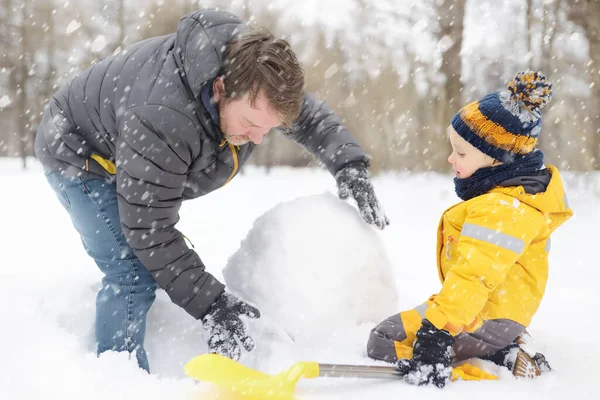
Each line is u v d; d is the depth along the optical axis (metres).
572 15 8.89
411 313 2.27
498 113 2.17
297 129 2.79
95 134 2.43
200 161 2.30
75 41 12.66
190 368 1.91
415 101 11.00
